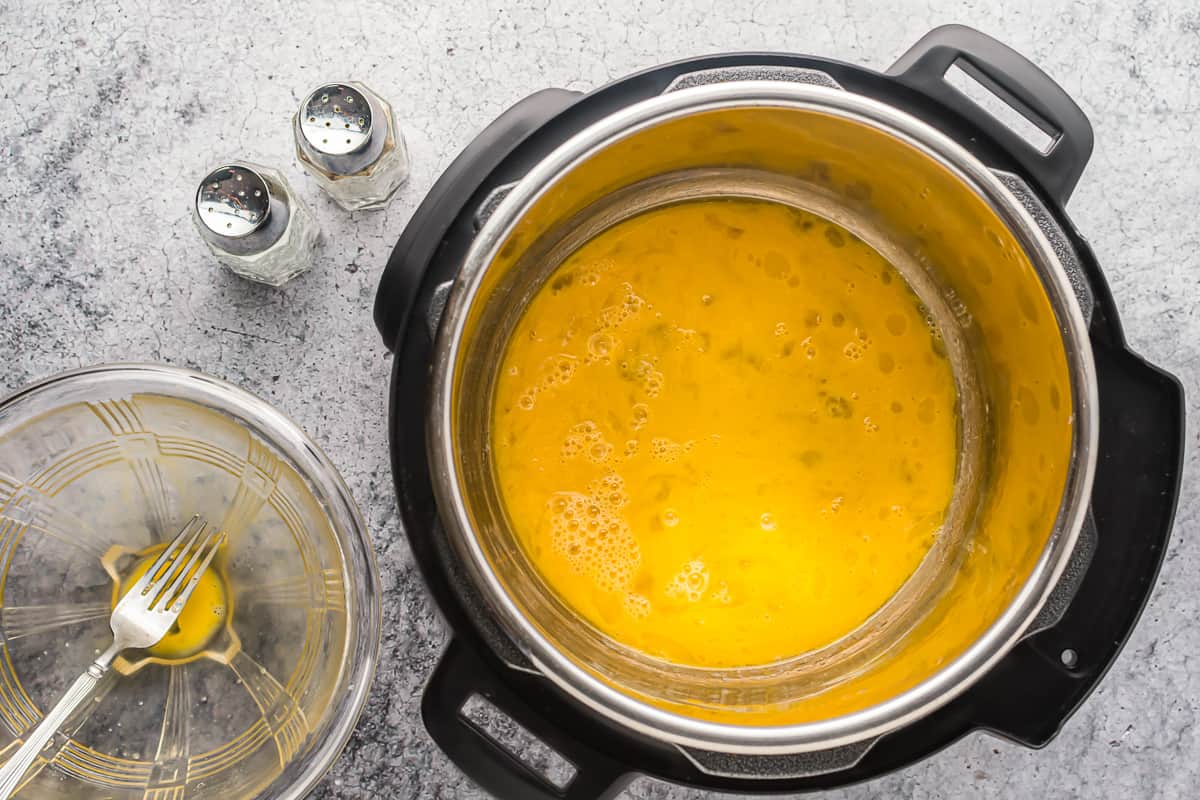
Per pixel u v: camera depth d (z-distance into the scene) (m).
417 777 0.60
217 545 0.56
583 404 0.59
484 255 0.49
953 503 0.59
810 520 0.59
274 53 0.61
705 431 0.59
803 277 0.60
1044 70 0.62
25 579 0.56
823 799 0.61
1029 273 0.51
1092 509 0.52
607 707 0.49
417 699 0.60
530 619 0.50
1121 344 0.52
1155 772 0.62
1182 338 0.62
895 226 0.59
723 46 0.61
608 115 0.50
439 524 0.51
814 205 0.59
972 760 0.62
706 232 0.59
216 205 0.56
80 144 0.61
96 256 0.61
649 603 0.58
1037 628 0.52
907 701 0.49
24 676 0.56
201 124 0.61
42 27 0.61
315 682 0.55
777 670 0.58
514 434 0.58
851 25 0.62
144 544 0.57
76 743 0.56
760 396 0.59
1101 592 0.52
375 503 0.60
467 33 0.61
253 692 0.56
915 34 0.61
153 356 0.60
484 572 0.49
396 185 0.60
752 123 0.53
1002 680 0.52
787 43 0.61
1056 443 0.52
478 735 0.52
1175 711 0.62
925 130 0.50
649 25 0.61
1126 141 0.62
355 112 0.56
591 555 0.58
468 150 0.52
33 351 0.60
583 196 0.56
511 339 0.58
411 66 0.61
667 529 0.59
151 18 0.61
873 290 0.60
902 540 0.59
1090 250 0.52
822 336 0.59
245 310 0.60
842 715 0.50
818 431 0.59
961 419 0.60
